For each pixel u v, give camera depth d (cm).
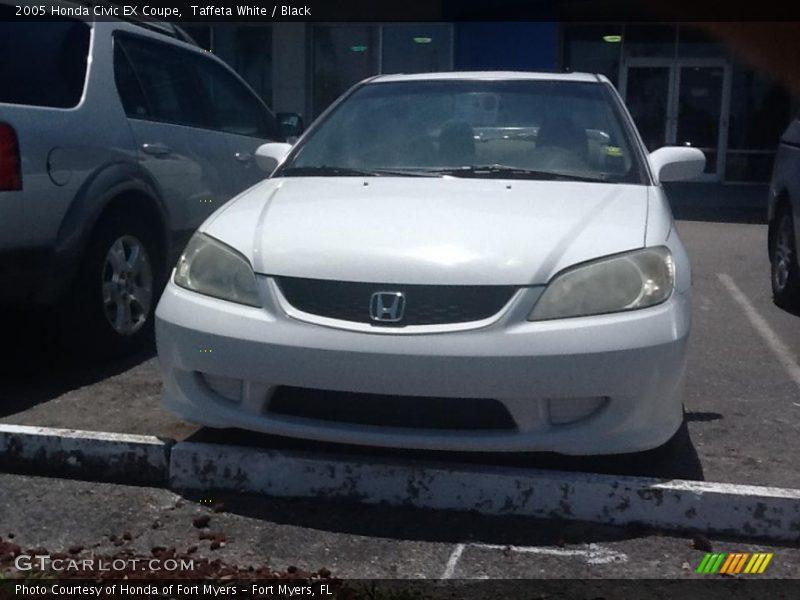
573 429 366
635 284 375
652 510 370
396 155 493
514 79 535
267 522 376
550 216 403
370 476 388
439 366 359
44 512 382
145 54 601
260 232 404
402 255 375
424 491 385
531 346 358
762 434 464
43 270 490
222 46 1859
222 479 400
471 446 365
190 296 400
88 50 544
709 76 1903
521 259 371
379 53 1834
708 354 621
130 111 564
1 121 459
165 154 587
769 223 802
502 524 375
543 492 377
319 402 377
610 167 474
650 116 1933
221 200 661
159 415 473
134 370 550
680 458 428
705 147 1933
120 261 553
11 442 418
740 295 817
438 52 1814
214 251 405
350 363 365
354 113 527
